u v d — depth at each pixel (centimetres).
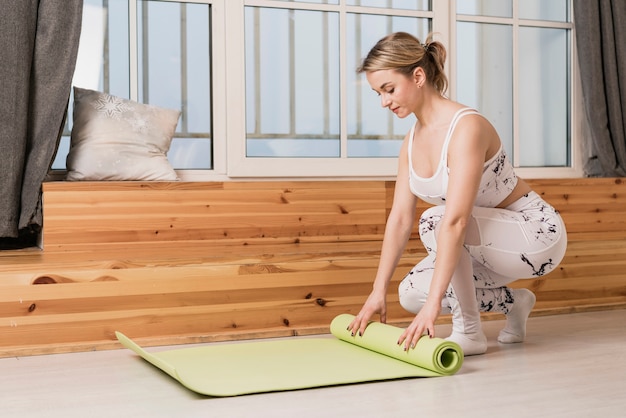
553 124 476
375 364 250
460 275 265
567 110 479
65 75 360
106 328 294
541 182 426
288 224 381
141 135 375
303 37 422
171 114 385
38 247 368
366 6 433
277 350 273
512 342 293
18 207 353
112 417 199
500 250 266
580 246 375
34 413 204
